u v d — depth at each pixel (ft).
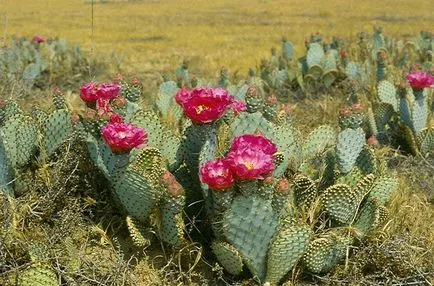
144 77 31.42
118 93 11.14
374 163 10.97
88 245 10.23
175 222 9.18
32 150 11.14
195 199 10.11
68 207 10.38
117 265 9.15
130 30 62.34
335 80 23.90
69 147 10.78
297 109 20.34
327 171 11.00
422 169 15.47
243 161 8.19
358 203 9.78
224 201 8.55
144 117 10.66
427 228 11.38
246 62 37.76
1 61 24.82
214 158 9.42
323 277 9.61
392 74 22.24
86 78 29.35
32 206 10.47
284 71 24.39
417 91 15.87
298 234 8.65
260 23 69.51
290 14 81.61
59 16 80.02
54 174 10.73
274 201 8.61
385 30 57.26
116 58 33.60
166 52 43.93
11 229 9.42
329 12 82.64
